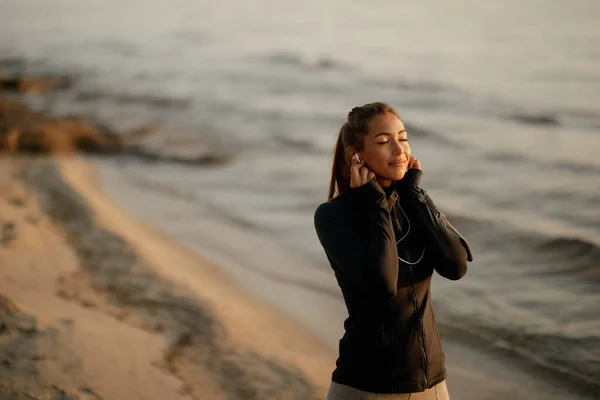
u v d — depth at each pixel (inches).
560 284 266.7
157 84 1167.0
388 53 1517.0
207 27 2356.1
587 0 2815.0
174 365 187.5
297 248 327.3
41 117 721.6
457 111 839.1
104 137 640.4
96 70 1362.0
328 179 485.1
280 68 1330.0
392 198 99.7
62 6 3750.0
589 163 508.4
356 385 95.8
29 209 361.1
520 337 219.0
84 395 159.3
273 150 621.9
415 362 95.3
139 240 320.5
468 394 188.7
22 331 187.5
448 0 3368.6
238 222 379.6
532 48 1471.5
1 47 1840.6
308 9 3142.2
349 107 905.5
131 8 3464.6
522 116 780.0
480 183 458.6
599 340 214.4
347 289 98.2
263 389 178.9
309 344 215.2
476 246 322.7
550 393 188.2
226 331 213.6
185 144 651.5
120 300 236.4
